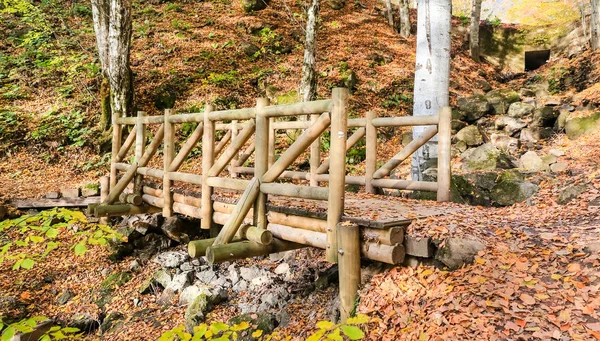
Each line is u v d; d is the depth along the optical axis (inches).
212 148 210.2
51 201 305.3
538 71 631.2
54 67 488.7
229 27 596.1
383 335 132.4
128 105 414.3
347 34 635.5
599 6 562.3
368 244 149.3
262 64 525.7
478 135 371.9
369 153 253.4
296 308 197.8
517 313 118.0
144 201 274.1
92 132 410.0
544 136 380.5
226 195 212.7
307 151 391.5
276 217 176.1
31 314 233.3
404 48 625.6
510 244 147.9
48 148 391.5
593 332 106.4
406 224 152.6
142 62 501.4
